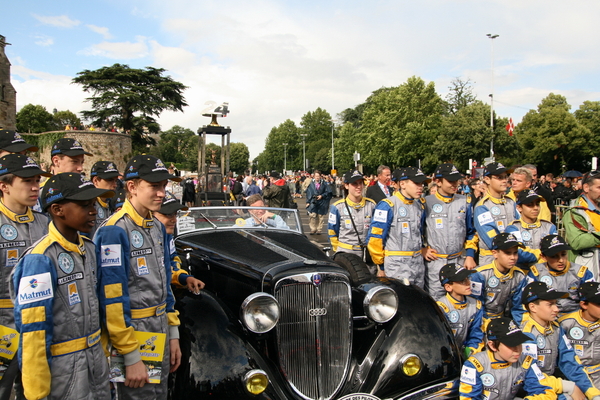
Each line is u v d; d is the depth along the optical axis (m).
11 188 3.01
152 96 52.91
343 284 3.43
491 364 3.37
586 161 49.84
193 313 3.20
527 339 3.20
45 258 2.11
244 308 3.09
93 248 2.43
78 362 2.20
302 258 3.62
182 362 2.97
